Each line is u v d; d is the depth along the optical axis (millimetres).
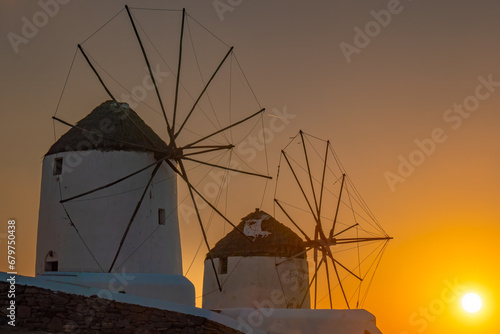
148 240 31969
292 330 33000
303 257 38406
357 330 33906
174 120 32250
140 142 32438
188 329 27906
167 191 33094
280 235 38219
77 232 31203
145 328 27062
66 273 30375
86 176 31609
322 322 33438
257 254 37500
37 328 25203
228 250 37969
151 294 30422
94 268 30953
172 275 31516
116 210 31516
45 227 31812
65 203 31516
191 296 31500
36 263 31922
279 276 37531
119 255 31234
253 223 38656
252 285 37281
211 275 38281
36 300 25453
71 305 25938
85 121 32750
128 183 31875
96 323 26234
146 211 32094
